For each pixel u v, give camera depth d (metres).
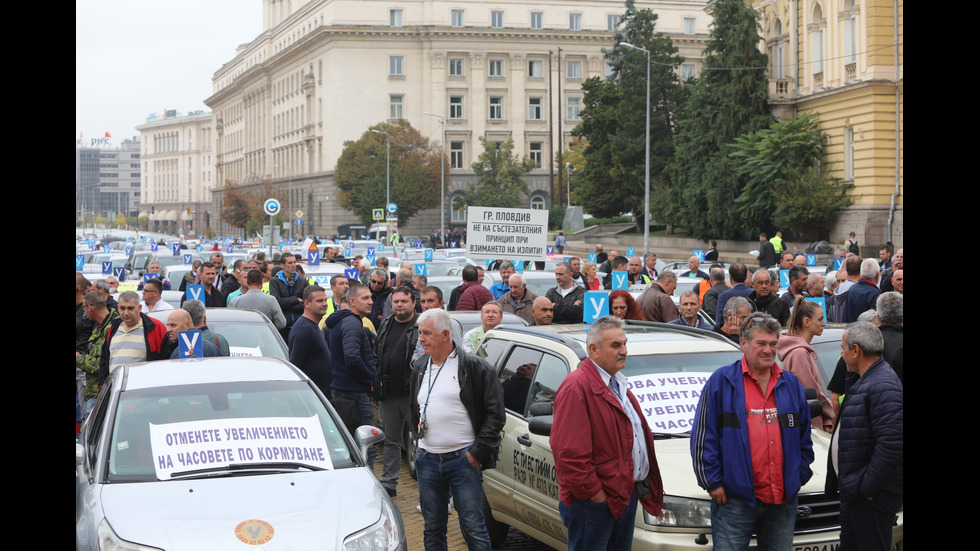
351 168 88.44
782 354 8.78
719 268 14.17
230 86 147.00
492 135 106.12
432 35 104.25
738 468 6.30
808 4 50.56
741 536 6.38
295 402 7.34
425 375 7.46
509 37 105.56
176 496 6.28
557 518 7.53
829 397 9.15
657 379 7.83
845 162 47.50
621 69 71.56
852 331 6.46
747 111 51.25
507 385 8.65
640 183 68.00
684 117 65.94
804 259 18.22
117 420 6.97
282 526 6.00
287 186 119.25
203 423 6.98
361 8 104.62
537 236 18.28
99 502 6.24
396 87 104.81
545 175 106.25
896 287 12.02
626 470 6.25
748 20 51.53
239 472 6.62
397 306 10.41
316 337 10.88
